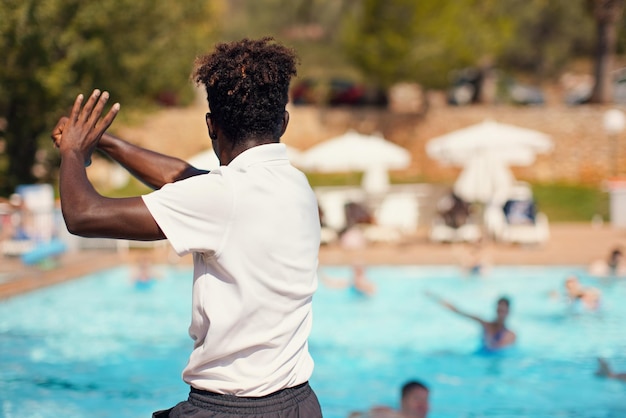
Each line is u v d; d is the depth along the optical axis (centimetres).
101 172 2370
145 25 1953
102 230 217
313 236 236
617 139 2572
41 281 1228
